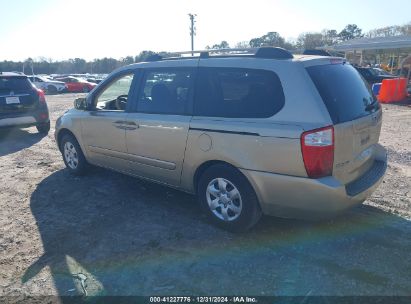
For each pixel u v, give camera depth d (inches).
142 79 173.2
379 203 173.6
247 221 140.9
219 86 144.2
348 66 152.9
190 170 153.9
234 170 139.0
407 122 421.1
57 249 140.7
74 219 165.9
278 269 123.6
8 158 276.8
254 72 135.6
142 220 162.6
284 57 133.7
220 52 154.2
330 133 119.6
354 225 151.9
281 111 126.6
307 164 120.6
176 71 159.2
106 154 194.9
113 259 132.6
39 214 172.4
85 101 202.8
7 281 122.3
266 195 132.9
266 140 127.0
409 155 261.9
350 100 136.5
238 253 133.8
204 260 130.0
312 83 124.5
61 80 1318.9
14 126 337.1
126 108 178.1
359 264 125.2
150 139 165.8
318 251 133.8
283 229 150.1
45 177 226.2
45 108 361.7
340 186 122.7
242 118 134.8
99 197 190.7
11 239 149.5
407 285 113.9
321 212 125.6
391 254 130.7
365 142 142.6
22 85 345.7
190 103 151.8
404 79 674.2
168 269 125.5
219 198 148.4
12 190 204.8
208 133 142.3
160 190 198.4
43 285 119.5
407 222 154.2
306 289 113.2
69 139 219.9
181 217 164.6
